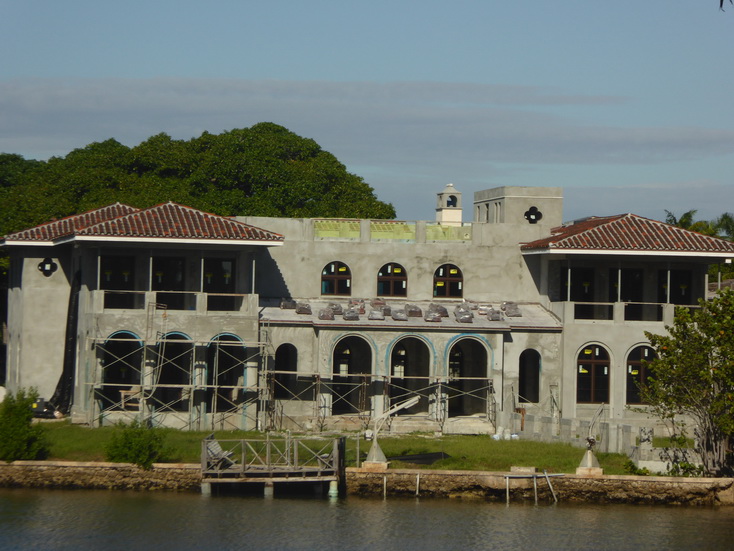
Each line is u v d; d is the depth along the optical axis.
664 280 65.69
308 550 43.06
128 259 60.62
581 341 63.00
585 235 63.19
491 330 61.84
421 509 48.56
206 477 49.28
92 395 57.88
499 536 45.28
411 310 62.69
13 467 50.09
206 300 58.75
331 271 65.88
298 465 49.84
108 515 46.41
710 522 47.81
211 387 58.28
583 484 50.34
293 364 62.59
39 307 63.09
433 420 61.09
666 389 52.25
